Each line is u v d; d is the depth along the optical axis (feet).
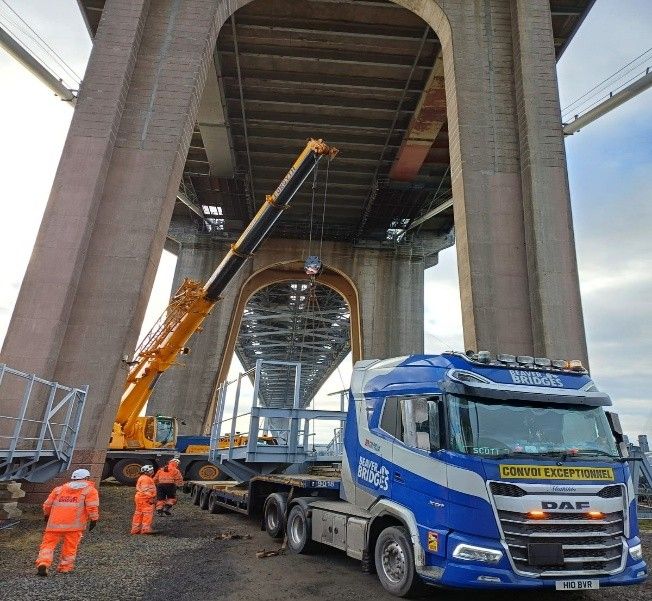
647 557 38.09
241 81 118.62
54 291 61.98
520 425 23.94
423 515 23.86
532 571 21.22
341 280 188.14
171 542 37.73
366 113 128.16
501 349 67.46
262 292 228.84
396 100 123.85
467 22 83.92
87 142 69.41
